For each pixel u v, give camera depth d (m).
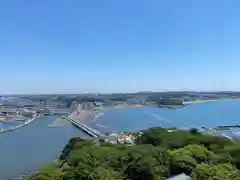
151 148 117.56
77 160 110.12
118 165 107.19
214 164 106.19
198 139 157.38
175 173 109.00
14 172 166.38
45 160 197.50
